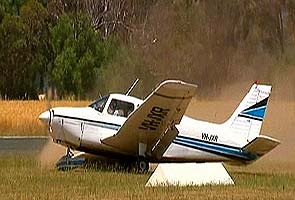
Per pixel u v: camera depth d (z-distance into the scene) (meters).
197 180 53.72
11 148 96.31
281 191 49.09
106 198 44.69
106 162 69.75
